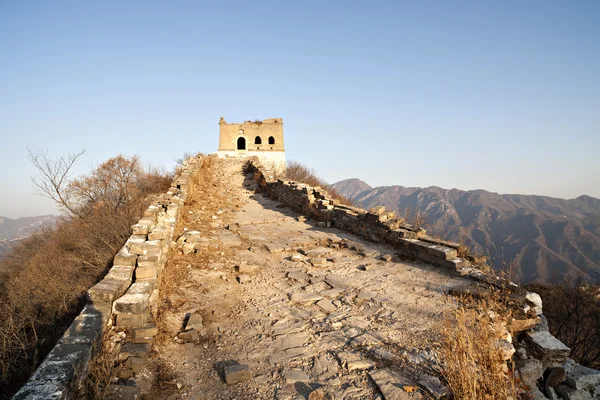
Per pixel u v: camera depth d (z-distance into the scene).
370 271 7.70
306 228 12.08
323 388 3.75
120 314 4.52
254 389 3.77
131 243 6.31
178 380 3.90
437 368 3.99
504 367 4.00
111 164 17.88
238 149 41.84
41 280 7.78
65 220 15.67
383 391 3.64
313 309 5.87
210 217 13.15
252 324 5.33
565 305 14.99
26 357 4.80
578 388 4.95
